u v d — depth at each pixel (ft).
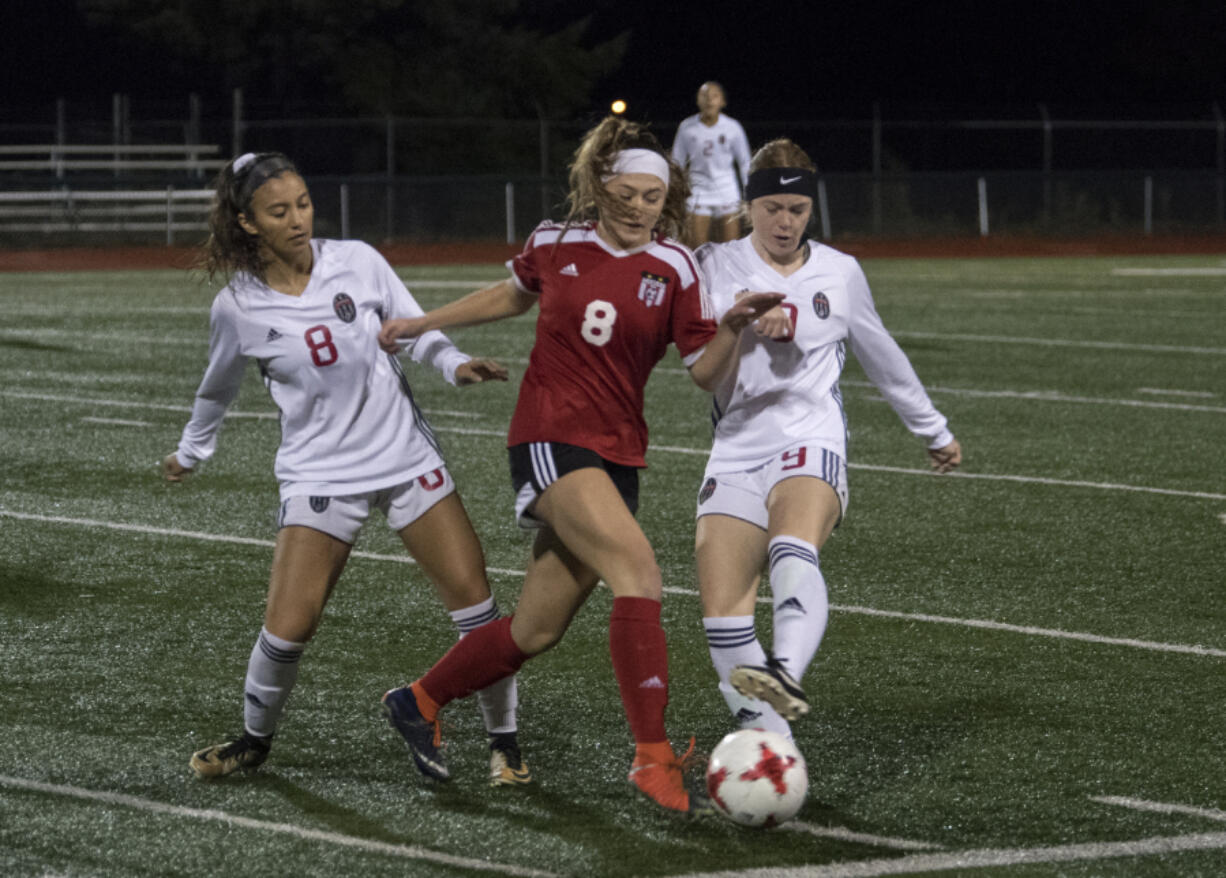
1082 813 58.70
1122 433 147.43
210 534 104.99
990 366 194.70
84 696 72.18
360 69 551.59
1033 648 80.84
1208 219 497.87
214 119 586.86
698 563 60.80
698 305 57.41
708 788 54.85
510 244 454.81
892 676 76.13
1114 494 119.96
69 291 298.97
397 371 61.16
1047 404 164.76
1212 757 64.85
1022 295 297.53
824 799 60.13
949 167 620.49
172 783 61.26
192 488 119.55
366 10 549.54
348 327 59.41
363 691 73.56
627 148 55.98
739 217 63.77
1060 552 101.76
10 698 71.67
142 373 183.83
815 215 475.72
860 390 175.83
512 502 115.75
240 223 58.85
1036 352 208.44
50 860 53.78
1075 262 403.13
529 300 59.36
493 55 576.61
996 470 129.49
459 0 577.84
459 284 308.60
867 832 56.80
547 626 57.77
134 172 494.59
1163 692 73.67
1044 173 489.67
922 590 92.53
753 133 546.67
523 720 69.41
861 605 89.30
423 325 59.06
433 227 454.40
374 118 533.96
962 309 268.62
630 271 56.29
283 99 565.53
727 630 58.65
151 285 315.37
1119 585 93.71
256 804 59.16
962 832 56.85
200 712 70.18
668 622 85.66
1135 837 56.44
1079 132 569.23
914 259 418.72
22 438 139.85
